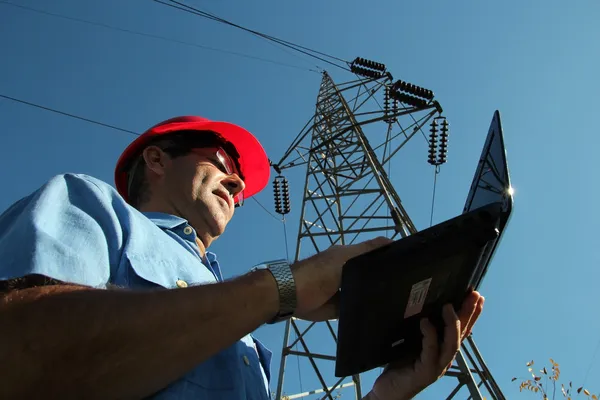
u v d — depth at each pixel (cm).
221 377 192
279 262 178
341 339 202
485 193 229
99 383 138
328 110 1576
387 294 187
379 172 1209
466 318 226
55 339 131
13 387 127
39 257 146
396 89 1440
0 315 130
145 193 308
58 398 134
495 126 228
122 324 139
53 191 178
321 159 1374
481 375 798
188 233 261
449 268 195
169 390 165
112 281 175
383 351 222
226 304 157
